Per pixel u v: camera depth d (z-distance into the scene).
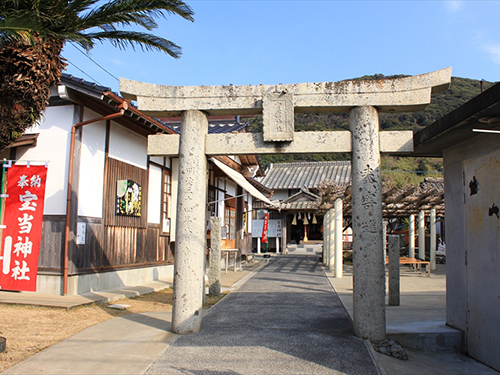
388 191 11.15
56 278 7.95
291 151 5.55
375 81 5.41
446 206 6.32
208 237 13.66
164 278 11.74
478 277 5.27
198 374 4.15
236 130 15.45
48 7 4.96
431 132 5.61
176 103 5.70
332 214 15.11
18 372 4.10
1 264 8.14
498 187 4.89
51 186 8.19
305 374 4.18
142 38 6.52
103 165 9.08
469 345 5.42
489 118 4.55
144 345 5.01
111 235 9.33
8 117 4.64
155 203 11.54
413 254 16.89
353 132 5.45
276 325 6.10
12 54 4.47
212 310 7.34
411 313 7.01
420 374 4.38
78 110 8.24
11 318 6.16
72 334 5.48
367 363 4.47
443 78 5.22
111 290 8.98
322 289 10.14
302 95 5.52
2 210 8.22
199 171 5.63
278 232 26.73
